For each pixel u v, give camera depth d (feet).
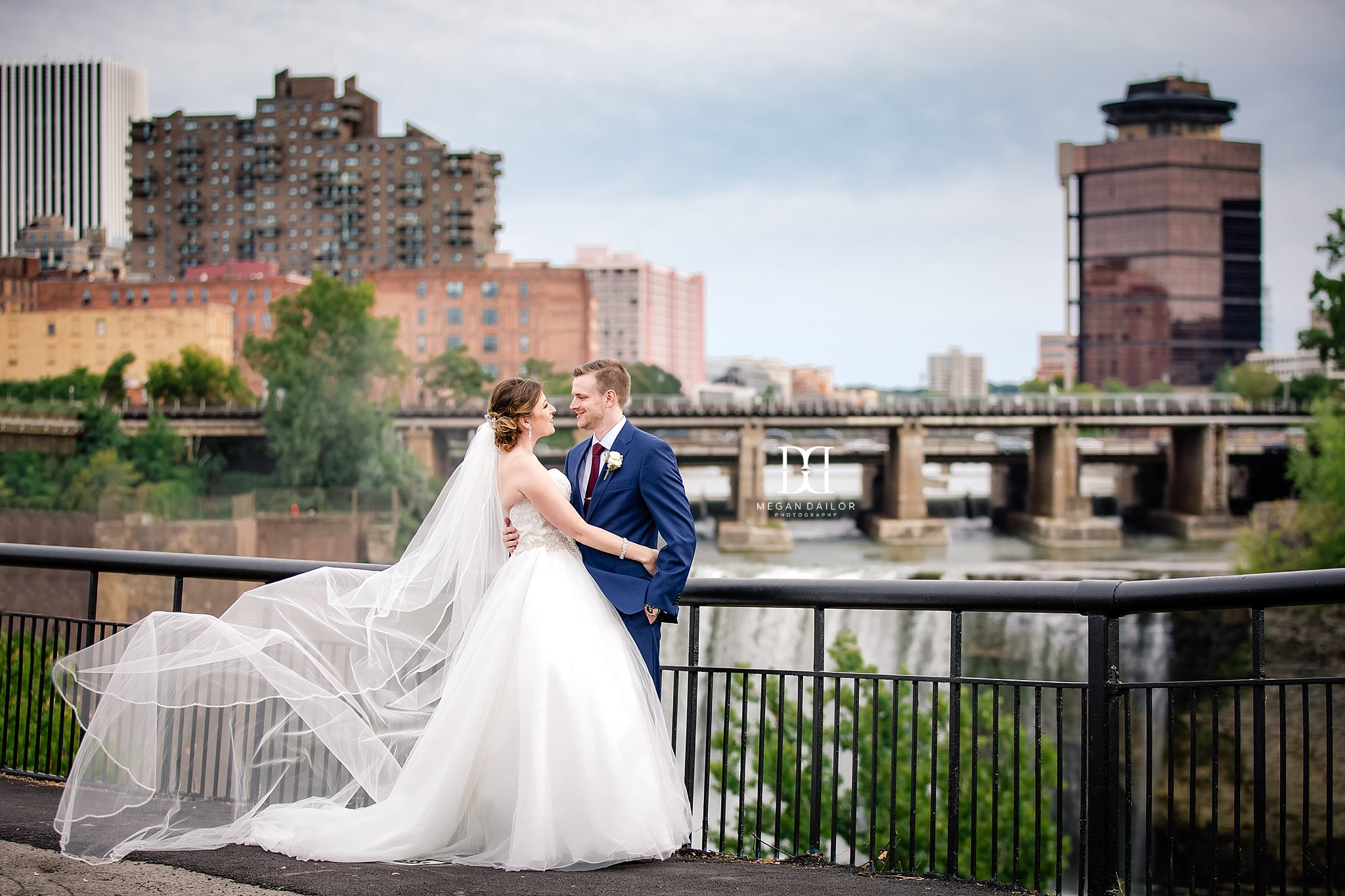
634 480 15.40
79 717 16.49
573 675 14.69
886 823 55.52
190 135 536.42
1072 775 91.20
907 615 173.99
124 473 229.66
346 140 533.55
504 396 15.60
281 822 15.03
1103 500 395.34
